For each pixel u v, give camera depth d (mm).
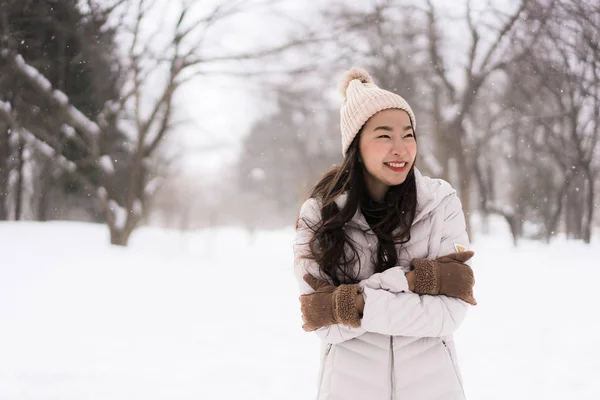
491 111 22781
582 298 8375
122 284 10055
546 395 4328
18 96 16859
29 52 17188
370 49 19703
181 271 12227
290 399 4320
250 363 5297
